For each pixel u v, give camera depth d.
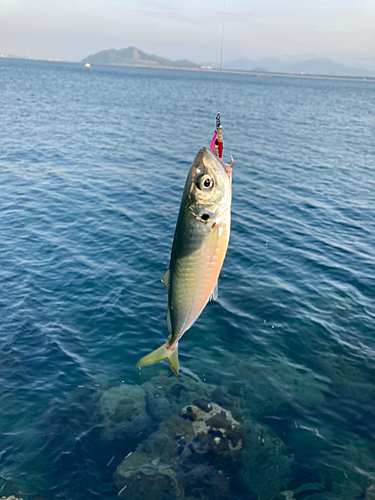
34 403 7.95
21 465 6.73
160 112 51.34
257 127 43.31
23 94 61.53
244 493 6.41
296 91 127.25
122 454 6.99
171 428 7.50
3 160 24.77
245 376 8.86
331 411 8.03
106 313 10.75
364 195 21.69
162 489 6.43
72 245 14.45
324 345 9.87
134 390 8.38
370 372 9.06
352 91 156.00
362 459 7.02
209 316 10.80
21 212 17.22
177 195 20.36
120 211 17.81
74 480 6.52
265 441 7.32
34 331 9.95
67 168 23.94
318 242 15.47
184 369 8.99
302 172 25.94
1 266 12.80
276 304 11.36
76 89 78.94
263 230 16.38
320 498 6.34
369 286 12.46
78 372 8.79
